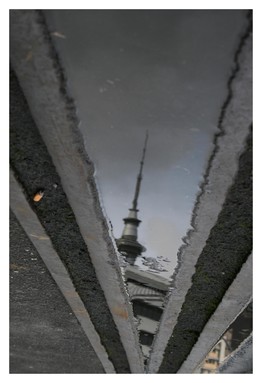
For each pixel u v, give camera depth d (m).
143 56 2.14
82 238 3.06
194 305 3.84
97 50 2.09
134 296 4.27
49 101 2.13
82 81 2.12
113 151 2.39
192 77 2.15
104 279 3.50
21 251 3.31
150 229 2.88
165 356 4.98
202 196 2.60
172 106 2.26
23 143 2.36
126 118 2.29
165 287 4.11
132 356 4.93
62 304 4.07
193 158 2.41
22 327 4.70
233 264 3.15
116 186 2.57
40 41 1.95
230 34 2.02
